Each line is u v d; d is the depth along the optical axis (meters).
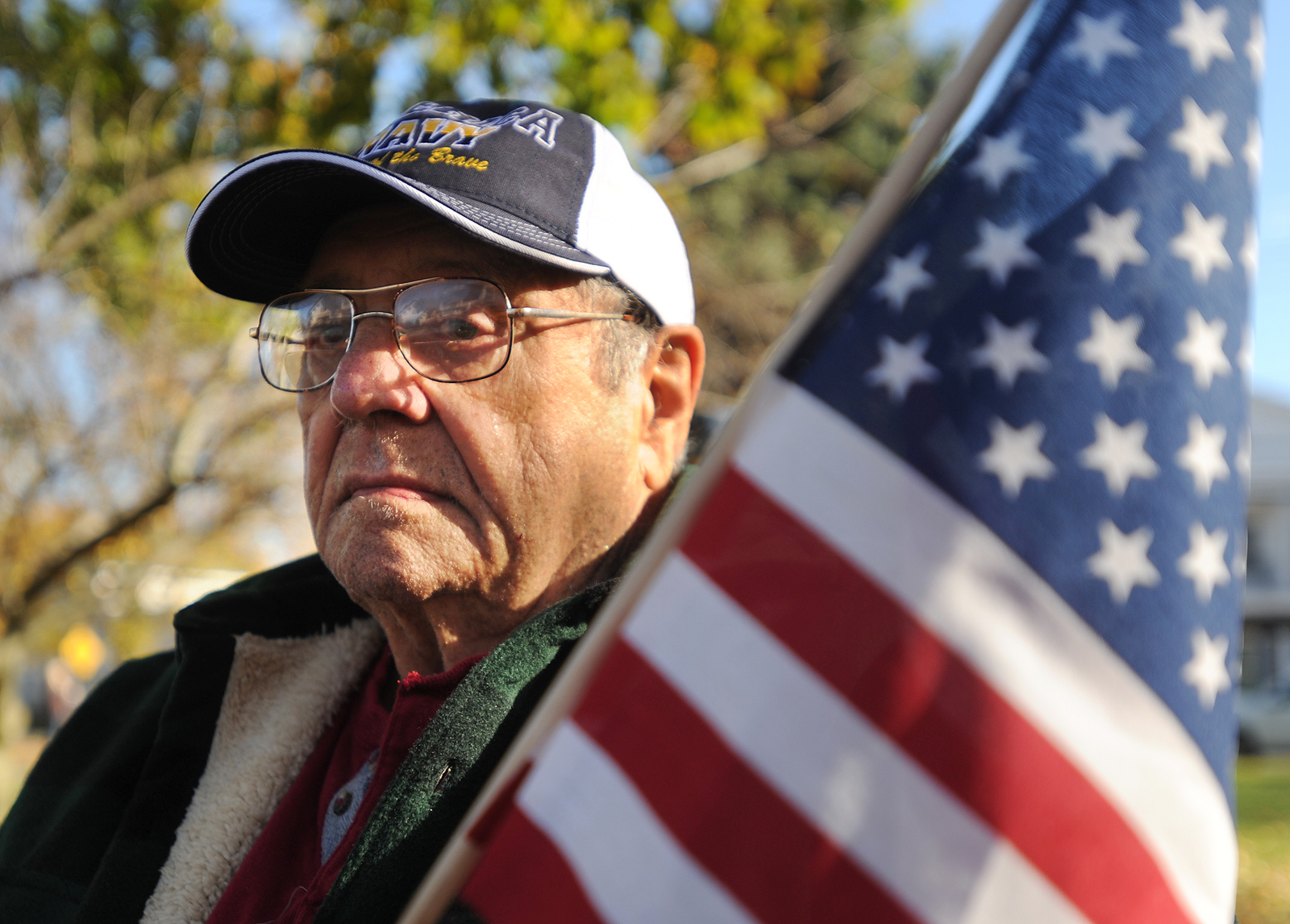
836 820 0.93
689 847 0.95
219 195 1.51
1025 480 0.97
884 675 0.95
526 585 1.43
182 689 1.71
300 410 1.52
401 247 1.44
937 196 1.04
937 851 0.91
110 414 7.57
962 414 0.98
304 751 1.62
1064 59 1.04
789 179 14.39
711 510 1.03
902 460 0.98
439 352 1.39
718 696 0.98
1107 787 0.91
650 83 6.23
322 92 6.25
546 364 1.41
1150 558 0.95
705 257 10.14
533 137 1.49
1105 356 0.98
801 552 0.99
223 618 1.75
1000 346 0.99
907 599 0.96
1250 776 12.34
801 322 1.02
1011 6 1.00
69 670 15.59
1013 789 0.91
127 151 7.03
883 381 1.01
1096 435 0.97
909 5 7.09
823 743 0.95
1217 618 0.96
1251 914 5.65
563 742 1.01
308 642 1.71
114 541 7.48
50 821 1.77
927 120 1.00
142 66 6.72
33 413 7.34
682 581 1.02
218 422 7.79
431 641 1.49
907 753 0.93
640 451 1.57
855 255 1.00
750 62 6.17
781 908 0.92
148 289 7.52
